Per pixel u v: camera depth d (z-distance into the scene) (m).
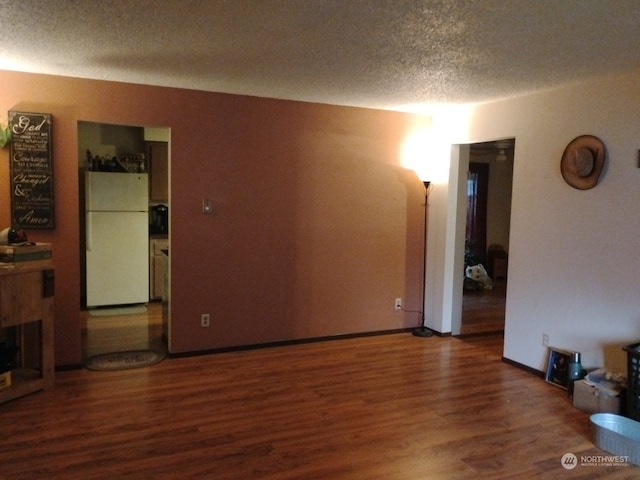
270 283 4.68
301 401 3.48
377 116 4.99
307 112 4.67
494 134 4.47
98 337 4.91
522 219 4.20
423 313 5.44
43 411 3.23
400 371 4.14
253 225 4.55
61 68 3.56
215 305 4.48
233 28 2.66
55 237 3.87
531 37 2.69
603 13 2.34
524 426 3.16
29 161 3.74
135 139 6.61
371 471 2.60
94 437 2.89
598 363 3.63
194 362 4.26
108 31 2.74
